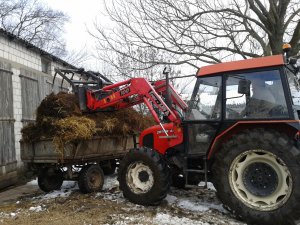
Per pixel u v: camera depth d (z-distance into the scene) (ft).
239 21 29.94
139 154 18.84
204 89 17.88
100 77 24.94
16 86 30.17
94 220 16.19
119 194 21.13
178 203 18.63
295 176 14.56
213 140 17.28
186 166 18.25
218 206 18.01
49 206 18.89
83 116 22.59
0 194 24.75
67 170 22.07
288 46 16.74
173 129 18.97
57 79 39.45
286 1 30.09
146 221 15.81
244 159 16.08
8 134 27.94
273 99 15.84
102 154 23.08
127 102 22.70
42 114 22.44
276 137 15.15
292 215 14.57
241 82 15.98
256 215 15.25
